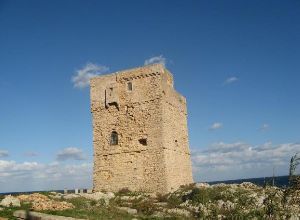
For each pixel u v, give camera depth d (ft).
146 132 133.08
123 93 139.54
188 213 98.02
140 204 107.86
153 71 135.64
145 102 135.23
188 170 153.17
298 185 42.65
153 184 128.26
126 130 136.67
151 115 133.49
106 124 140.46
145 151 131.75
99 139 140.46
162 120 131.44
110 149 137.80
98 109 142.72
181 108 154.71
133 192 128.57
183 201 113.29
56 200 101.71
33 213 67.46
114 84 141.38
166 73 140.77
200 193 111.75
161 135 130.41
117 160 135.85
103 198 115.24
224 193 109.50
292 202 43.93
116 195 125.08
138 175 131.34
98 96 143.74
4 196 103.40
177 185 136.77
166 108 136.46
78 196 114.62
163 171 127.65
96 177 137.80
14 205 87.61
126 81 139.85
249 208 55.98
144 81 136.67
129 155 134.21
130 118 136.77
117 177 134.51
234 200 100.68
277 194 46.98
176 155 141.08
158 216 94.48
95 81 145.48
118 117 138.92
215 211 65.36
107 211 90.89
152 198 118.11
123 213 93.45
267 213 46.93
